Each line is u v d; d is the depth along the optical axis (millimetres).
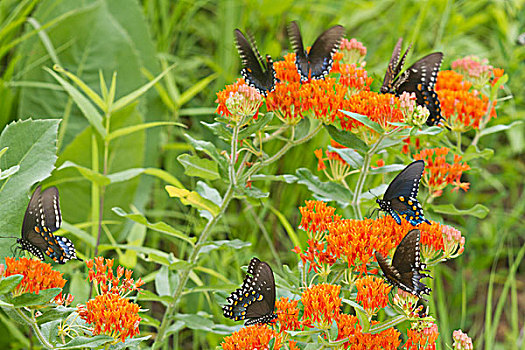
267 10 5066
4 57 5367
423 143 3375
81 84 3154
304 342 2502
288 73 2719
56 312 2115
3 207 2547
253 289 2168
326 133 4512
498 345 4746
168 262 2930
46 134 2686
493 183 5754
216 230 4574
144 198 4727
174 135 5477
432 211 3289
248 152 2926
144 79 4922
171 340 4488
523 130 5883
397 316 2287
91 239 3469
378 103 2566
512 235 5664
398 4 5371
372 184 4242
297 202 4973
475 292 5297
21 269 2027
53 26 4609
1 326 3787
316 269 2451
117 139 4145
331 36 2738
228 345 2162
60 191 4098
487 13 5973
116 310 2098
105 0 4965
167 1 5703
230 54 5332
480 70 3439
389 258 2438
